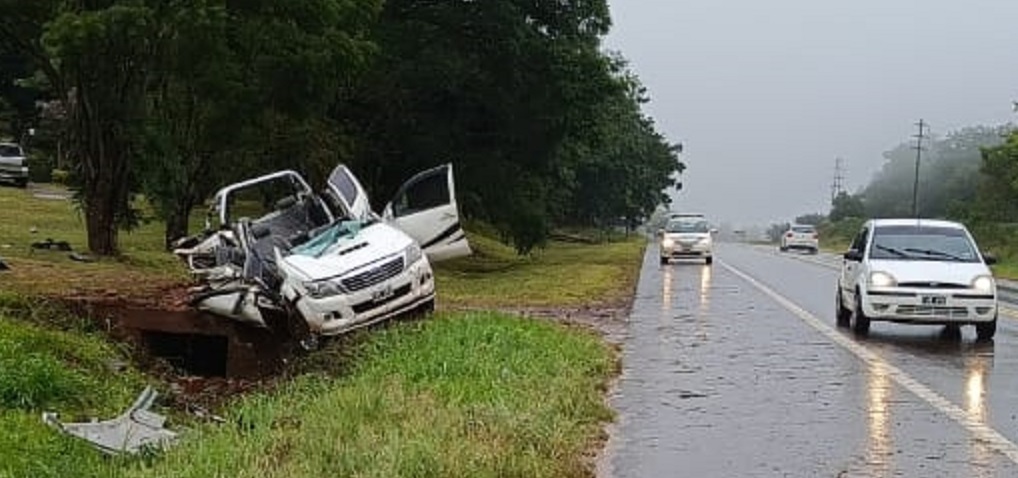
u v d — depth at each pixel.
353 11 27.77
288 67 26.06
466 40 41.56
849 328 19.55
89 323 16.05
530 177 45.41
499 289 27.83
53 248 26.08
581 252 60.47
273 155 31.31
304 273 15.23
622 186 97.31
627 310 22.47
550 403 10.61
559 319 20.17
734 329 19.12
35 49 25.84
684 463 9.18
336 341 15.14
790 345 17.00
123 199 29.00
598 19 43.31
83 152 26.19
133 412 10.61
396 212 18.00
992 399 12.37
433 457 8.07
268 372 16.12
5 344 12.33
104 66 24.95
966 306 17.89
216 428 9.83
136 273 21.88
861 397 12.41
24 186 51.41
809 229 67.12
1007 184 73.06
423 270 16.11
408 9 41.66
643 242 85.06
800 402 12.05
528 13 42.75
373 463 7.95
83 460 8.59
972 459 9.39
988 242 63.88
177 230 29.39
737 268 41.09
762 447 9.80
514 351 13.84
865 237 19.73
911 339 18.02
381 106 41.34
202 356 16.62
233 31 24.97
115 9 22.58
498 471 8.12
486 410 9.91
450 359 12.71
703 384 13.20
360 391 10.66
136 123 26.14
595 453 9.47
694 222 45.22
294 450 8.48
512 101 41.78
